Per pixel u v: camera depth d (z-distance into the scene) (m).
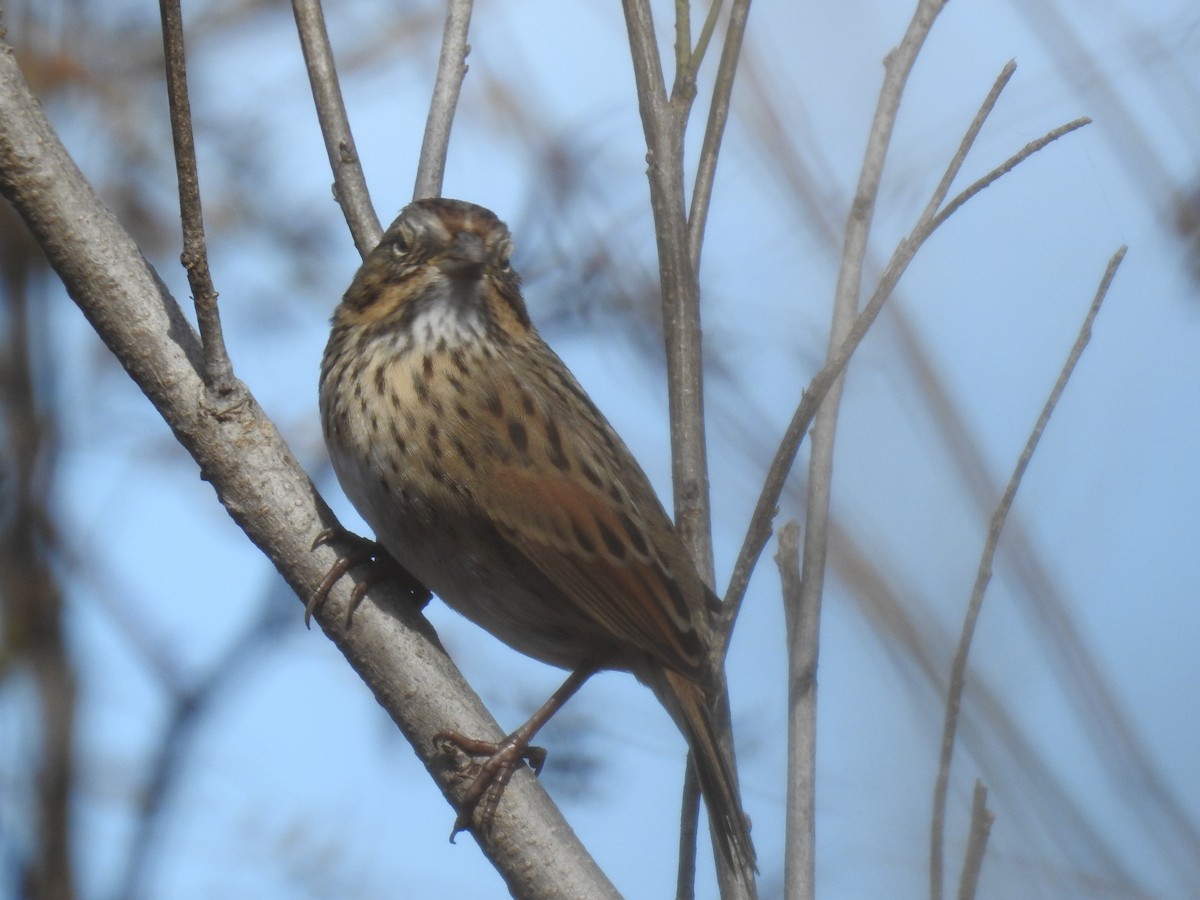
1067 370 7.77
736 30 8.46
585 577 10.33
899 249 7.45
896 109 8.46
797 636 7.90
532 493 10.34
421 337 10.52
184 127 7.86
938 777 7.41
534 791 8.25
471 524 10.34
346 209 10.98
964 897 7.23
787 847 7.60
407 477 10.24
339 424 10.47
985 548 7.66
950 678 7.60
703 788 9.04
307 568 8.59
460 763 8.27
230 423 8.55
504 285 11.20
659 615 10.14
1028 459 7.70
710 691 9.69
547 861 8.10
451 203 10.83
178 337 8.47
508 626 10.80
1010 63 7.80
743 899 8.48
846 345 7.38
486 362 10.67
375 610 8.58
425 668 8.48
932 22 8.57
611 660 10.73
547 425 10.59
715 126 8.42
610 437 11.09
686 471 8.16
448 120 10.82
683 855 7.62
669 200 8.25
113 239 8.41
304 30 10.90
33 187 8.27
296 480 8.68
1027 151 7.66
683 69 8.40
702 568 8.07
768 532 7.45
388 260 10.77
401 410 10.29
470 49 11.27
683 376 8.18
